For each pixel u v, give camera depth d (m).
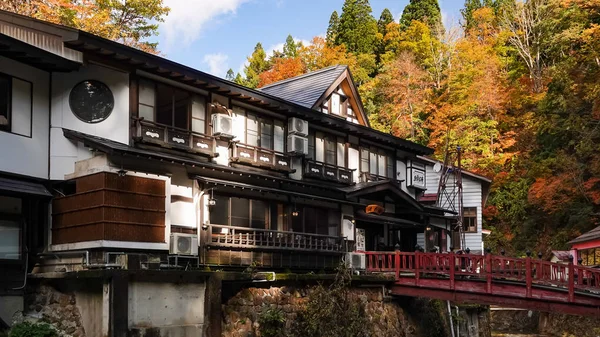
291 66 54.56
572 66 38.69
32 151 16.56
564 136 39.53
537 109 45.00
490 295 21.31
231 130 21.08
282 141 24.02
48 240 16.89
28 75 16.69
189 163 18.47
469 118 48.84
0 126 15.83
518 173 46.47
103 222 15.34
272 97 22.41
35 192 16.06
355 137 28.50
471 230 37.62
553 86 40.25
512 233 44.94
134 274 14.75
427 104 52.09
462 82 51.22
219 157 20.94
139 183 16.36
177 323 15.80
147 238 16.39
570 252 33.19
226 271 17.89
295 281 19.52
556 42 45.94
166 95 19.52
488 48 56.44
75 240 16.06
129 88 18.34
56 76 17.39
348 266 21.23
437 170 37.19
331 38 73.56
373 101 54.81
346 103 28.80
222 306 16.95
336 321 19.42
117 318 14.27
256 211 21.89
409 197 29.34
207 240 19.06
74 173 16.66
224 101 21.56
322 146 26.36
